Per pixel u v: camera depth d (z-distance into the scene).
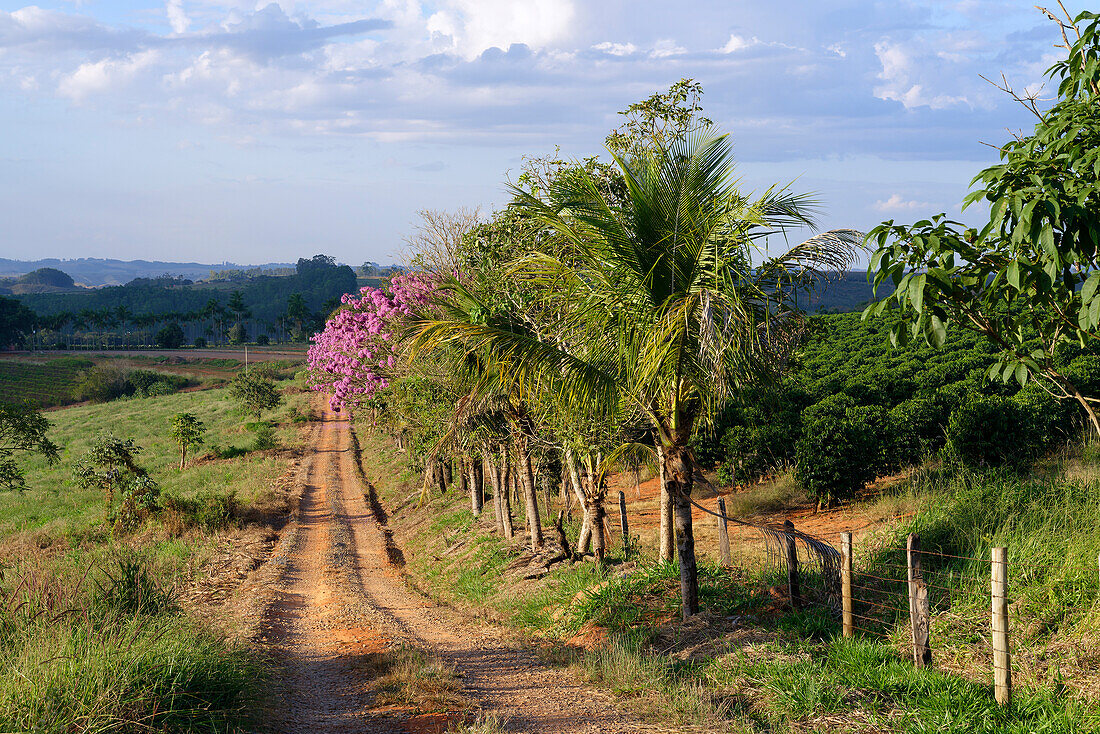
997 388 19.73
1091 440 12.80
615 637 8.76
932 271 5.06
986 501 9.30
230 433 55.75
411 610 13.66
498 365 8.36
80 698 5.13
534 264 9.31
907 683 6.06
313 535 24.98
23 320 149.88
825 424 15.20
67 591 7.91
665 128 10.88
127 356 132.38
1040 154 5.33
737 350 7.34
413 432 17.09
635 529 16.75
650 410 8.68
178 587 14.76
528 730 6.00
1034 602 6.63
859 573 8.52
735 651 7.36
